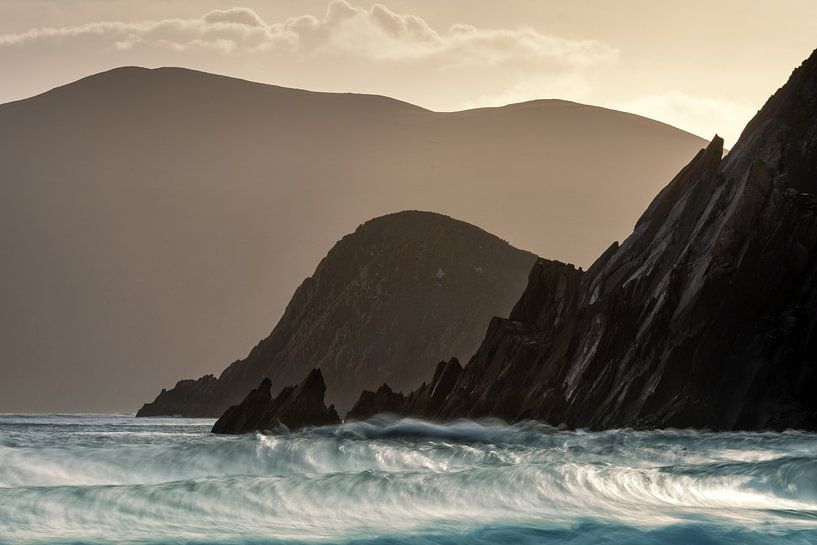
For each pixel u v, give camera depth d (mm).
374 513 50156
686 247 153750
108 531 44406
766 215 143875
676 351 139500
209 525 46281
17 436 153500
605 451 93938
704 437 117375
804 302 139250
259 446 81188
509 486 56562
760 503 59625
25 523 44781
